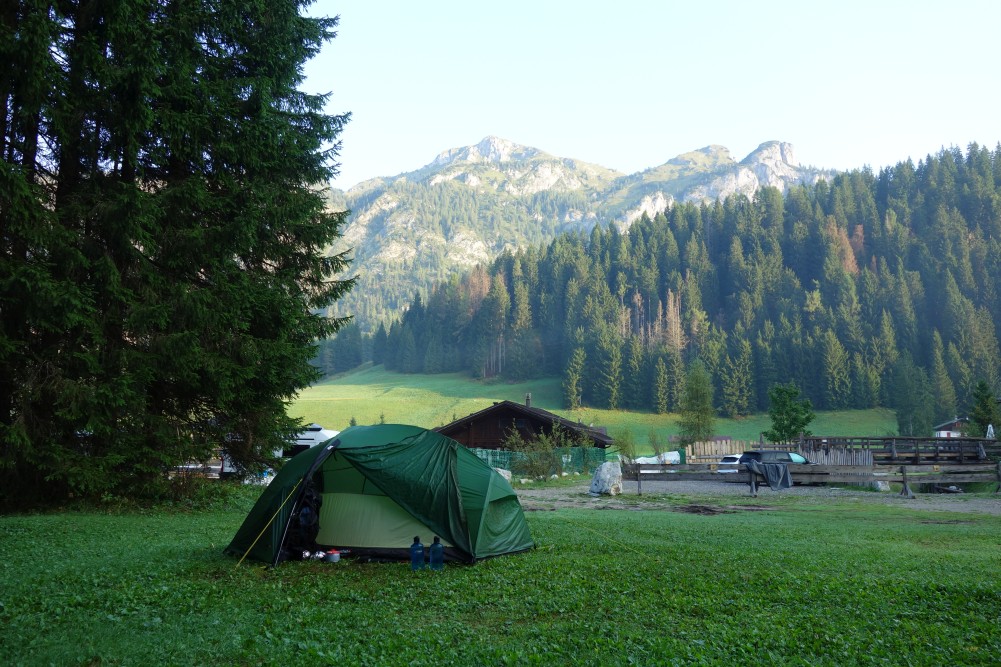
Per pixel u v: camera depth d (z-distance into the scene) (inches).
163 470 737.6
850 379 5526.6
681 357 6284.5
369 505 486.6
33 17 563.5
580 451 1913.1
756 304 7052.2
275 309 776.3
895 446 1425.9
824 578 402.3
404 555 467.5
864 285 6668.3
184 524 623.5
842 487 1285.7
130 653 257.1
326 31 866.8
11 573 390.0
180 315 702.5
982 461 1417.3
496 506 499.5
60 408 649.0
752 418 5482.3
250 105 763.4
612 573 414.9
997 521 780.6
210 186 768.9
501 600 344.5
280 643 269.7
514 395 6358.3
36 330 655.8
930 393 5019.7
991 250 7012.8
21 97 601.3
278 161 797.2
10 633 274.8
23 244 639.8
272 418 823.1
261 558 445.1
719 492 1173.1
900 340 5954.7
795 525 719.7
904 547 570.6
